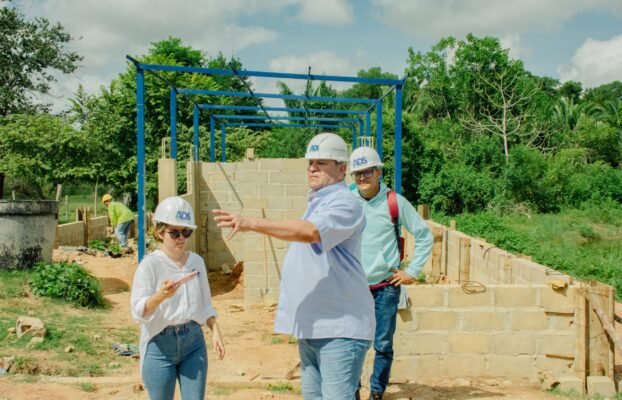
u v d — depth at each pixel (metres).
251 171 11.39
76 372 6.21
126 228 15.69
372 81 11.32
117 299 10.49
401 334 6.04
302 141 36.47
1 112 30.36
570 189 34.78
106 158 29.48
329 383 3.29
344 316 3.30
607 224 30.02
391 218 4.98
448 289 6.02
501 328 6.06
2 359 6.18
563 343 6.05
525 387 5.91
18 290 9.01
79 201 40.69
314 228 3.06
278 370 6.80
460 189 30.44
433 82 43.38
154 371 3.56
